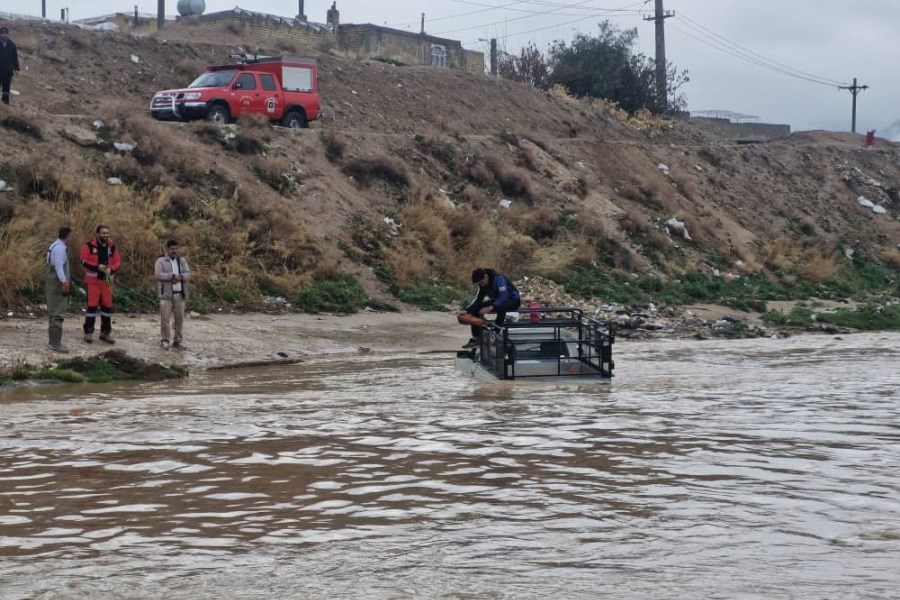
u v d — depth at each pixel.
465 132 43.00
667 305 31.05
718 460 8.96
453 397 13.37
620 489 7.88
